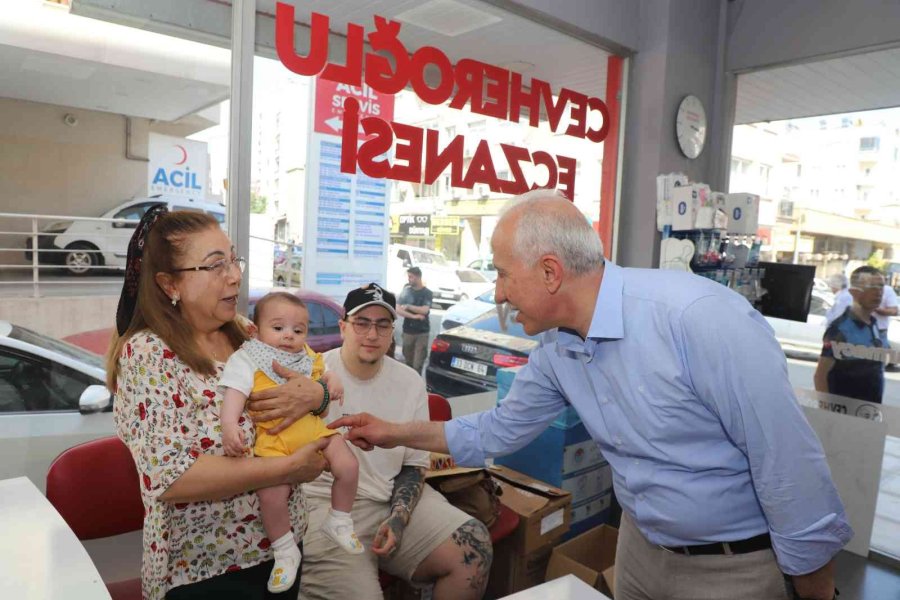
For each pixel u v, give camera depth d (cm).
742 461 114
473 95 274
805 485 105
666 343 109
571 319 117
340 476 133
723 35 346
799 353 320
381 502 182
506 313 303
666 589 127
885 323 289
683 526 119
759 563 118
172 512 108
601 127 329
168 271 112
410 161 257
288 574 116
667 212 307
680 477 117
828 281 314
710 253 303
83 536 153
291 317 130
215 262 113
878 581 266
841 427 296
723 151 352
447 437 149
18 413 194
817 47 310
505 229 113
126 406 108
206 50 200
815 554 108
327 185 235
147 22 190
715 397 106
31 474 197
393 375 194
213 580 113
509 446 148
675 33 318
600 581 202
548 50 310
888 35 286
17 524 114
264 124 212
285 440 123
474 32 285
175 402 107
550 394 141
